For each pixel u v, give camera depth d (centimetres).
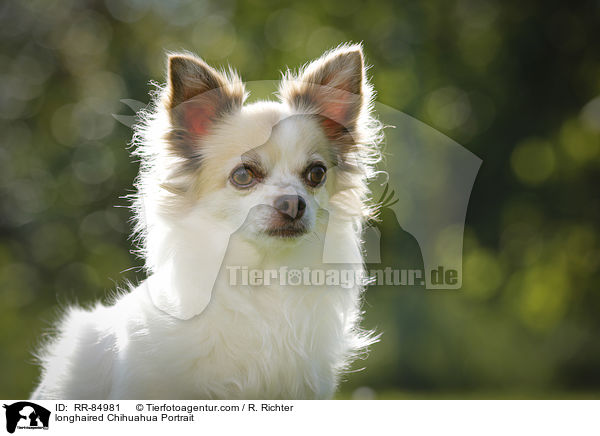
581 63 1276
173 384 467
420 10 1303
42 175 1330
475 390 1188
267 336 481
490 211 1265
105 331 542
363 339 556
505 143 1260
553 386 1266
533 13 1274
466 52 1321
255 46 1346
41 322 1299
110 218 1277
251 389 479
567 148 1324
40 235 1334
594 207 1310
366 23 1359
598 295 1352
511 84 1273
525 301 1346
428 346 1169
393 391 1123
